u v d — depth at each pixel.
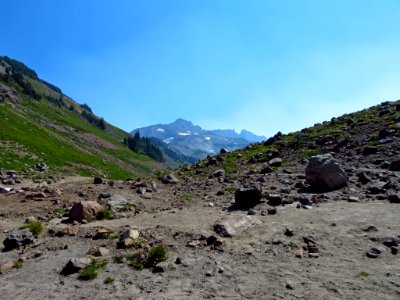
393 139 30.09
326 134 39.31
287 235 14.46
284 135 47.41
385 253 12.10
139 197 25.86
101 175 97.62
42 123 165.88
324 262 12.05
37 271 13.80
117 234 16.95
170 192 27.55
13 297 11.84
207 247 14.28
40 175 54.56
